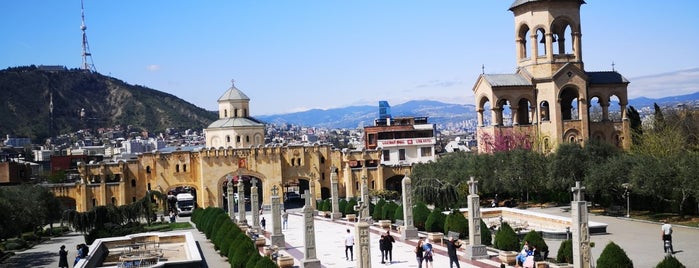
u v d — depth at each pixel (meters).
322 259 57.62
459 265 49.06
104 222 86.81
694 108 161.12
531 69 120.56
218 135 149.12
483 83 121.19
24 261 68.62
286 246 67.88
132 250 63.38
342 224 90.12
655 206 81.50
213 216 78.06
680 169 72.56
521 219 77.94
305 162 138.88
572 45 119.88
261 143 150.12
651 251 55.50
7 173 138.00
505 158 99.50
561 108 120.19
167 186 132.00
